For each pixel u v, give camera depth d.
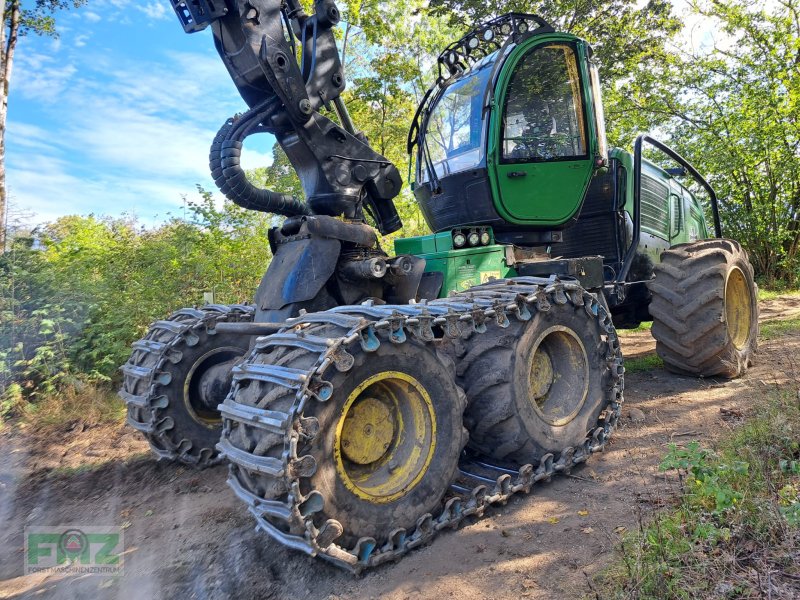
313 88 3.88
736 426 4.12
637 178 5.83
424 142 5.34
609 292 5.41
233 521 3.59
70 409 6.53
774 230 16.31
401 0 16.97
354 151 4.01
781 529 2.55
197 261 8.75
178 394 4.52
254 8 3.60
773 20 15.73
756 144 15.56
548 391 4.11
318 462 2.68
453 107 5.03
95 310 7.49
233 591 2.78
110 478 4.58
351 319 2.92
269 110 3.77
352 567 2.75
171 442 4.48
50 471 4.84
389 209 4.35
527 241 4.92
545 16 14.76
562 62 4.77
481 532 3.16
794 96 14.83
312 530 2.61
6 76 9.12
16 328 7.13
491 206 4.57
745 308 6.25
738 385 5.50
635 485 3.57
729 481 3.02
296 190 11.84
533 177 4.64
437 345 3.57
